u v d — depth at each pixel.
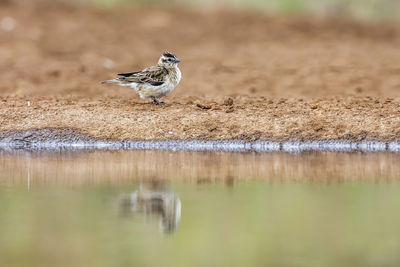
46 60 26.55
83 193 12.49
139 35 32.25
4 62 25.86
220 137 16.70
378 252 9.56
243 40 31.59
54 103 18.42
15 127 17.02
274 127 16.92
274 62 26.88
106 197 12.21
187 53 28.89
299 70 25.27
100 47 29.48
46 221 10.85
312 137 16.67
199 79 23.92
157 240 10.09
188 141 16.64
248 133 16.77
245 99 19.11
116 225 10.73
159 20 35.28
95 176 13.73
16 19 33.53
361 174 13.94
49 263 9.12
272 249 9.71
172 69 17.88
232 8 37.94
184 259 9.36
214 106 18.11
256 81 23.53
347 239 10.02
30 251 9.56
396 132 16.72
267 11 37.53
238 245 9.87
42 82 23.00
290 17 36.44
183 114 17.50
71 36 31.27
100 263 9.17
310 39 31.75
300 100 18.83
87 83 22.95
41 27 32.53
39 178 13.56
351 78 23.72
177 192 12.59
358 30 33.97
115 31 32.72
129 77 17.86
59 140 16.75
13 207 11.55
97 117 17.39
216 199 12.12
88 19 34.84
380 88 22.06
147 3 38.97
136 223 10.84
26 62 25.97
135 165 14.72
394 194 12.44
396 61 26.83
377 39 32.03
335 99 19.06
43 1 37.50
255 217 11.03
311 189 12.87
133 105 18.25
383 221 10.84
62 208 11.57
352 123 17.02
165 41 31.20
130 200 12.05
